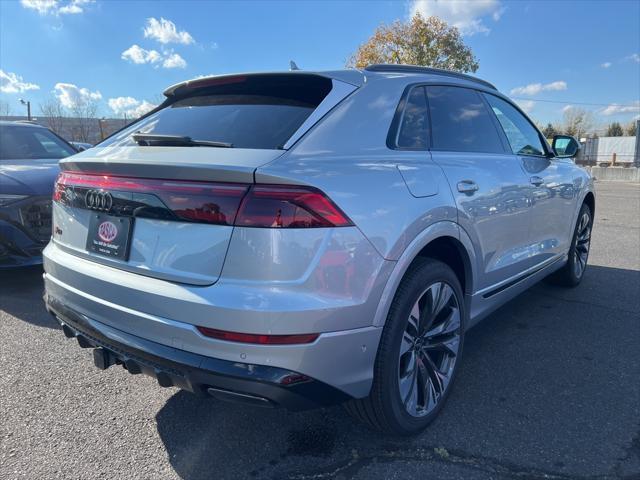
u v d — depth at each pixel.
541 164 3.90
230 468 2.34
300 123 2.24
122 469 2.33
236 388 1.92
